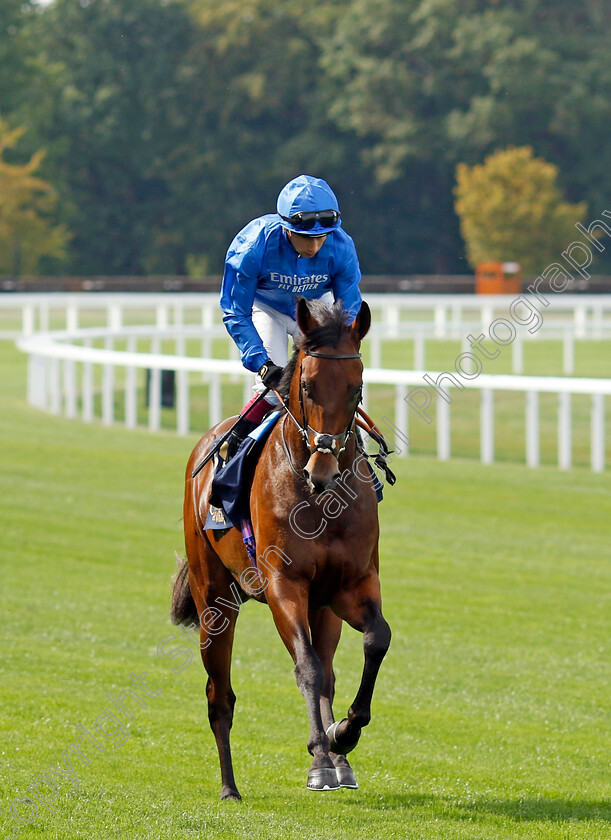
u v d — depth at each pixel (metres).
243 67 68.50
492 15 62.12
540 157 58.47
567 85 60.56
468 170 57.84
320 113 67.06
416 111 64.06
